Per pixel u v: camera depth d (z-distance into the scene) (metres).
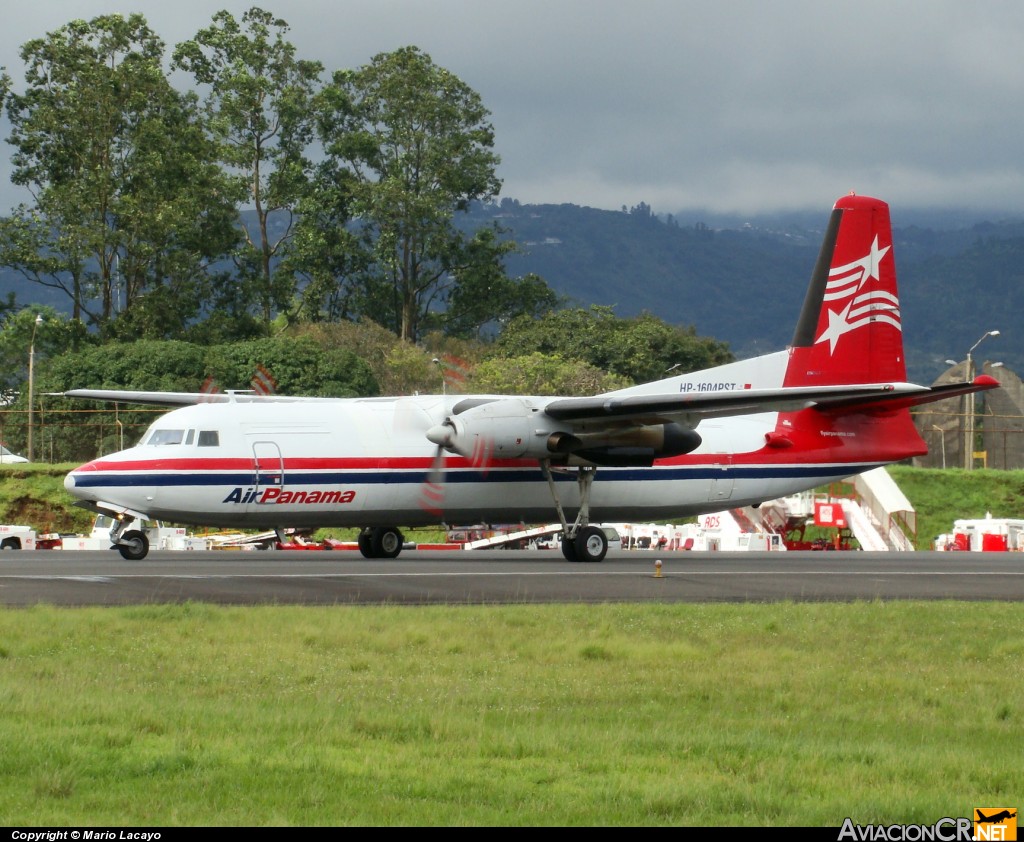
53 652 52.84
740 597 74.88
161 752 36.47
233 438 94.50
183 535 145.62
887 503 168.50
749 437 108.81
